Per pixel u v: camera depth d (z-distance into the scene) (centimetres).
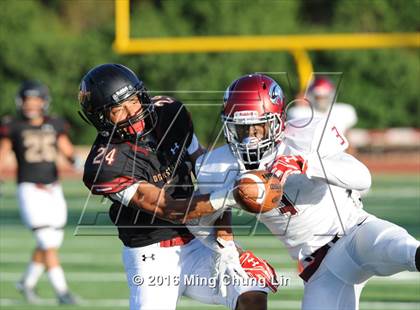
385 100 4344
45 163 1656
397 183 3706
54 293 1669
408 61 4350
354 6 4506
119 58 4459
